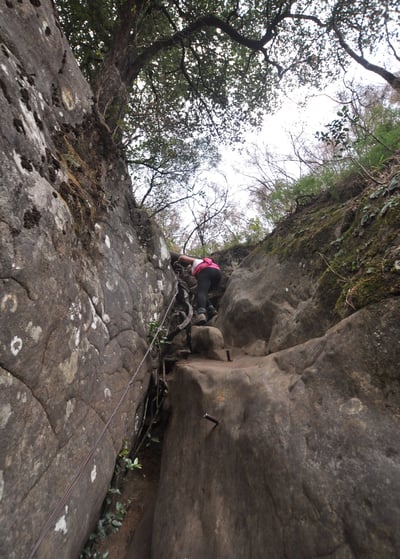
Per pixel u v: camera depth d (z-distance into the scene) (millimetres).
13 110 1599
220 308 5062
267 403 2264
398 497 1421
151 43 5695
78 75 2752
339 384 1949
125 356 2848
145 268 3527
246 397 2547
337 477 1634
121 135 3957
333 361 2051
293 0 5688
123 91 4059
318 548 1533
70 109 2531
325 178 4164
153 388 3719
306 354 2359
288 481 1799
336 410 1859
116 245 2963
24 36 2020
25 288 1479
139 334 3203
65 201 2043
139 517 2930
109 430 2494
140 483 3203
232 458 2318
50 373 1707
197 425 2914
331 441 1768
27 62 2002
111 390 2539
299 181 4773
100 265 2553
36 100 1979
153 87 6293
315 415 1936
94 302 2320
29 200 1561
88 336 2195
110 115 3939
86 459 2033
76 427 2000
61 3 4684
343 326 2117
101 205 2758
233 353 3943
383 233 2486
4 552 1340
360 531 1441
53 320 1723
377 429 1654
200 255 7195
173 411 3475
